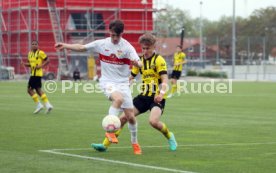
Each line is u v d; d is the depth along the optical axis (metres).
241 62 161.25
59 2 134.50
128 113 28.12
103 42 28.20
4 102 62.12
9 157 26.53
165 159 26.36
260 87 102.75
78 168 23.84
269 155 27.80
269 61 175.62
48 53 133.00
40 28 132.88
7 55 138.25
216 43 164.25
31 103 60.78
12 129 37.69
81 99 68.38
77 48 27.88
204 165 24.92
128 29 140.88
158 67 28.27
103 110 53.12
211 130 38.19
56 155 27.17
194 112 52.12
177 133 36.47
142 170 23.52
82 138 33.41
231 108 56.88
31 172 23.00
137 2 140.88
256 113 51.47
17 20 135.88
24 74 134.12
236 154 28.05
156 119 28.31
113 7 139.25
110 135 27.06
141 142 32.06
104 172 23.02
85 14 137.25
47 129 37.81
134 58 27.83
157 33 146.12
